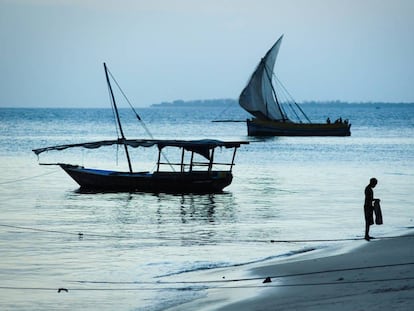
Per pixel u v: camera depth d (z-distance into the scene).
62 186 106.94
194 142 99.44
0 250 57.84
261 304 37.88
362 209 82.31
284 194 97.50
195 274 48.31
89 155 172.75
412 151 186.12
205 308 38.28
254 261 52.56
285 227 69.75
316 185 108.88
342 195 96.00
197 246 59.62
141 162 154.00
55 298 42.38
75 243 61.22
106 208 84.19
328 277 43.25
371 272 43.44
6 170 131.75
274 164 149.25
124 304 40.81
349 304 35.47
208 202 89.44
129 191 99.88
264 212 80.44
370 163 150.75
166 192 99.31
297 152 182.88
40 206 85.81
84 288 44.78
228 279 45.81
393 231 65.19
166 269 50.41
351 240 60.00
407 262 45.81
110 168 139.62
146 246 59.75
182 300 41.22
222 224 72.12
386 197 92.94
